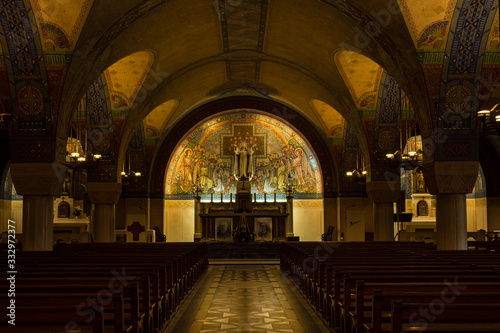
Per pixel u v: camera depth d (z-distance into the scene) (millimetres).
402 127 21031
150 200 30188
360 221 29188
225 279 17406
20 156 14141
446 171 14164
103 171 21062
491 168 27547
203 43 19797
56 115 14102
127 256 12078
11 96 14023
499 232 24094
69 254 12266
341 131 28609
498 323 5516
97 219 21125
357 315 6770
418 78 14266
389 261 9906
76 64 14078
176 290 11320
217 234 30547
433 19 13438
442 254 11570
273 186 31953
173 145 30516
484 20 13172
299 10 16281
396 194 20750
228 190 31953
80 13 13398
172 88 22891
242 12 17062
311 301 11812
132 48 16391
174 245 18203
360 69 19094
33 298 5688
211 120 31938
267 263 23734
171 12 15836
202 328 9516
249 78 25812
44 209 14477
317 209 31750
